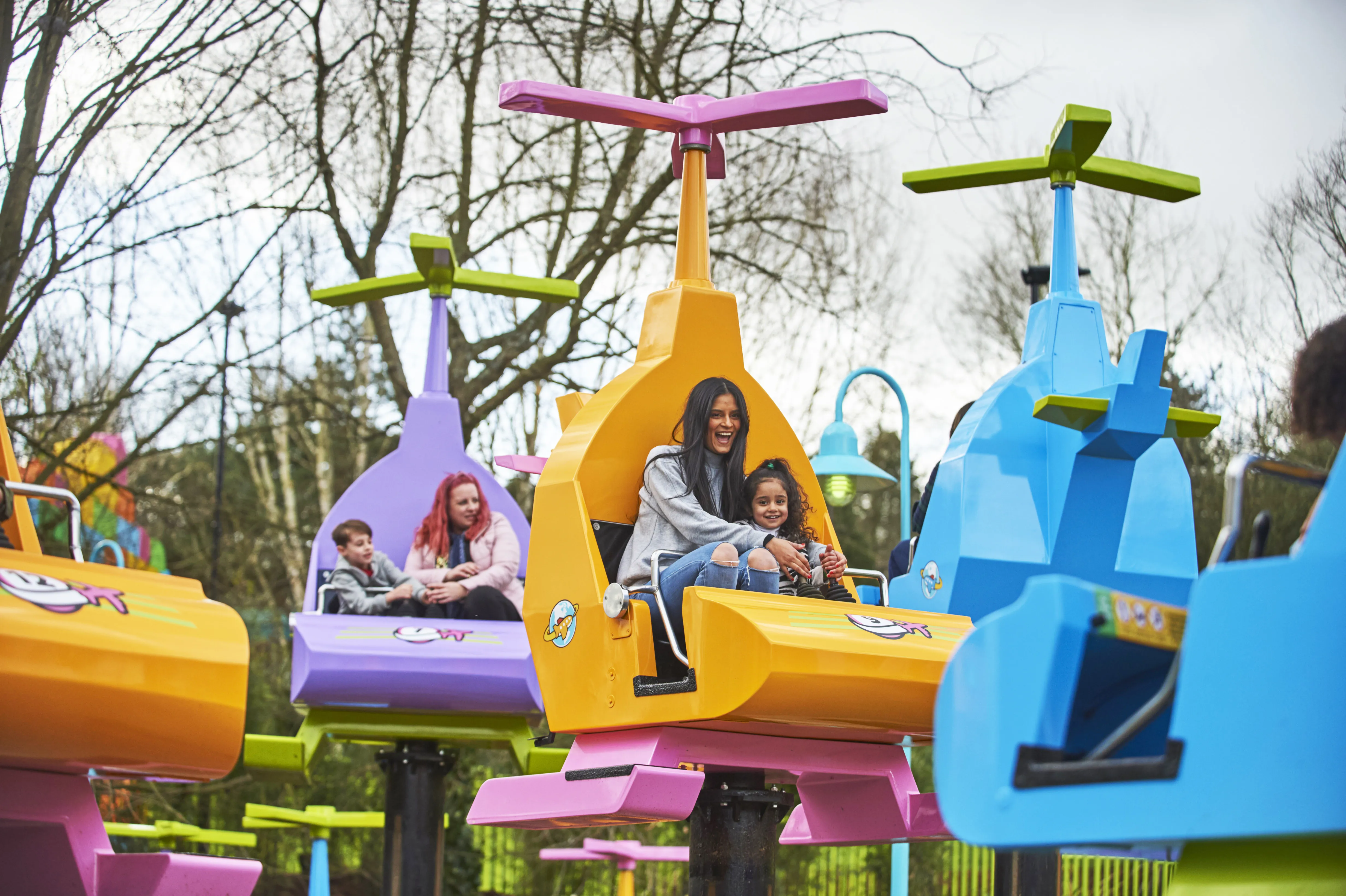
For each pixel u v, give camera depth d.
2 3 8.79
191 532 16.80
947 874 11.20
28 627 3.10
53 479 12.88
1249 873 2.08
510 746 6.94
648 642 4.38
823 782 4.96
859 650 3.96
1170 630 2.23
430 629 6.41
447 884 12.73
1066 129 5.22
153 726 3.29
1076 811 2.06
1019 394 5.20
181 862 3.59
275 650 15.27
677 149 5.29
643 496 4.77
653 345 5.14
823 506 5.21
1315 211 12.76
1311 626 1.92
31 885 3.66
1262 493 12.84
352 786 13.46
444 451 6.97
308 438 20.59
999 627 2.18
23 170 9.05
